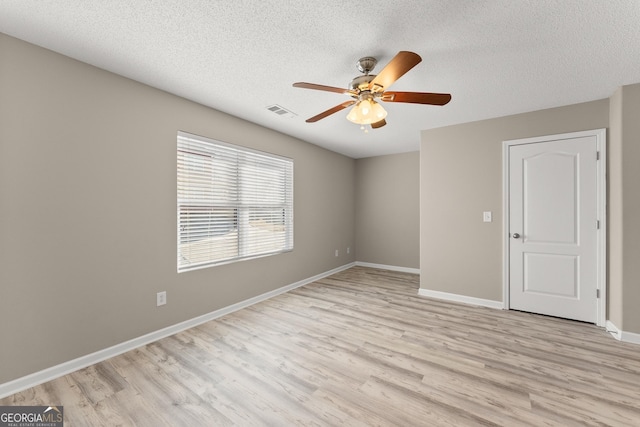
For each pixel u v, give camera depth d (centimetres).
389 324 281
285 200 402
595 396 171
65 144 197
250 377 192
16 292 177
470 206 344
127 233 230
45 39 180
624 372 196
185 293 273
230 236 321
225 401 168
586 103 279
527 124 308
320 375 194
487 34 176
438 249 366
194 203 283
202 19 163
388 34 177
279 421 152
